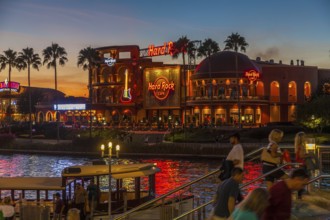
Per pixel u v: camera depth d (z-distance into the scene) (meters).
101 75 133.38
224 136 85.25
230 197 9.14
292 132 87.25
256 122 109.38
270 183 12.70
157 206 23.55
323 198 13.59
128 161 73.88
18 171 66.88
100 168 31.19
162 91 119.06
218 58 110.50
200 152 77.50
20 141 101.56
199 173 60.47
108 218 28.92
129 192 34.09
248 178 44.94
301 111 85.69
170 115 120.69
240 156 11.91
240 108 107.62
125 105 126.94
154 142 91.62
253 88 109.62
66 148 88.31
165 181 54.44
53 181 31.61
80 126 119.06
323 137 78.38
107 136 93.31
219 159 75.38
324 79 119.94
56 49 127.88
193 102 110.38
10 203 25.42
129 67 128.50
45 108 150.25
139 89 127.25
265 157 12.80
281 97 111.25
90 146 86.50
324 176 12.23
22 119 180.38
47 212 25.05
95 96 134.88
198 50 111.75
